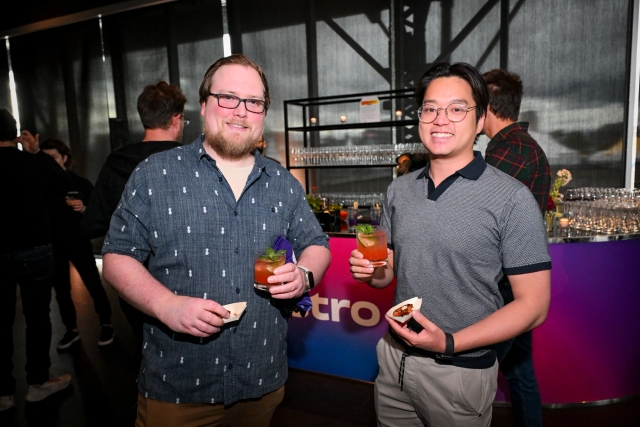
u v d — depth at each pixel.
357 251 1.39
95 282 3.30
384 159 3.62
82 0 5.61
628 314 2.28
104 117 6.00
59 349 3.21
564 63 3.89
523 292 1.12
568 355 2.27
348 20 4.63
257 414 1.31
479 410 1.21
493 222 1.14
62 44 6.09
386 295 2.54
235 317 1.11
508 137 1.90
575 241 2.20
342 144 4.82
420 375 1.23
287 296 1.15
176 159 1.23
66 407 2.42
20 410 2.39
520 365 1.77
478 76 1.21
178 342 1.18
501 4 4.03
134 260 1.19
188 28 5.36
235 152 1.22
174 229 1.18
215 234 1.19
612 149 3.84
